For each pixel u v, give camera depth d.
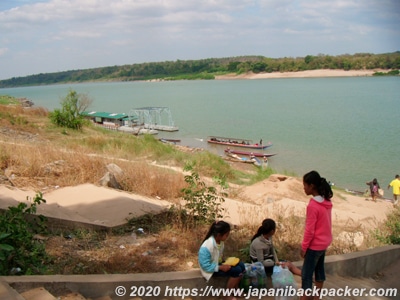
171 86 185.88
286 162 31.77
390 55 188.25
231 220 9.38
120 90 165.62
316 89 118.00
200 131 49.12
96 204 9.30
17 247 5.87
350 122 51.94
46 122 27.75
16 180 10.40
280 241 7.87
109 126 48.88
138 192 11.04
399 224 9.63
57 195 9.82
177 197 11.15
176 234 7.96
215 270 5.21
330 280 6.23
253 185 16.62
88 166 12.16
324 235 4.89
